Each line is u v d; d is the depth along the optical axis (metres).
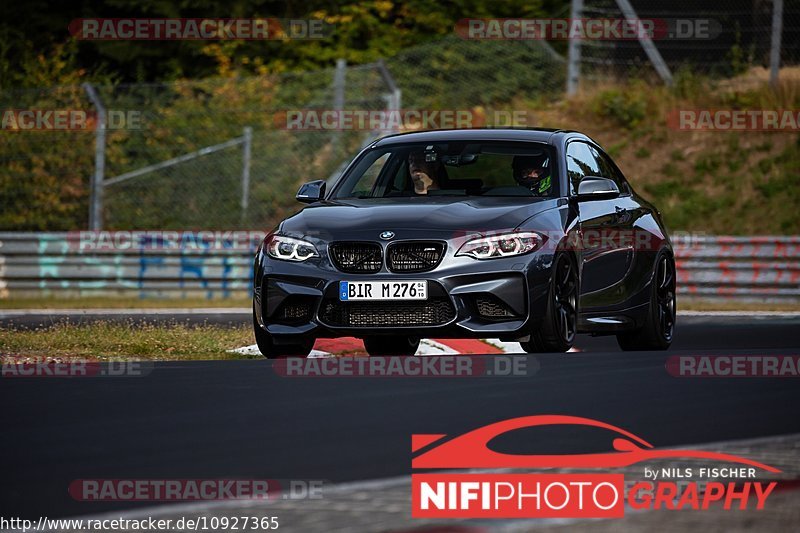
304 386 23.06
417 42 91.19
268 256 28.05
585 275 29.22
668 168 75.50
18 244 68.25
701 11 83.19
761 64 81.62
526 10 90.31
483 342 34.53
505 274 26.80
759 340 35.38
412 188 31.03
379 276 26.73
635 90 80.12
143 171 75.88
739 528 11.27
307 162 77.25
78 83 88.69
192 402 20.97
